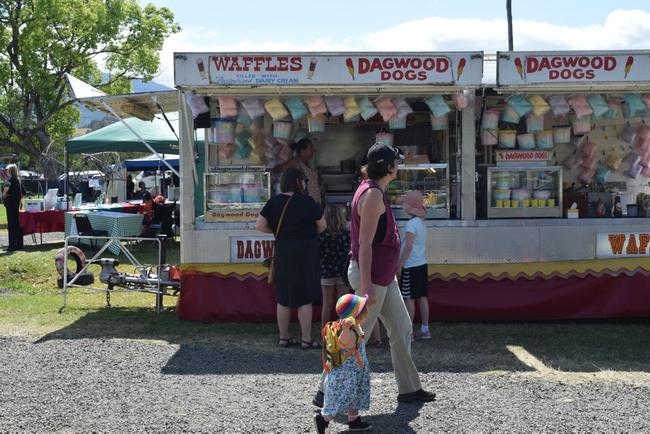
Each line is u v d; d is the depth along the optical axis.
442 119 7.84
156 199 15.55
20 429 4.52
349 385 4.32
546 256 7.68
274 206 6.67
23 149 31.09
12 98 30.47
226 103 7.49
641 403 5.04
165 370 5.89
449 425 4.62
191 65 7.13
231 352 6.50
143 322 7.71
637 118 8.80
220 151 8.12
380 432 4.51
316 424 4.32
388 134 7.87
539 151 7.91
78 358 6.24
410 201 6.90
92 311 8.30
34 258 12.02
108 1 30.61
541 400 5.11
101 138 14.77
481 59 7.25
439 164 7.75
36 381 5.55
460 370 5.91
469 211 7.66
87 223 14.03
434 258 7.61
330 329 4.35
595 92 7.73
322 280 7.13
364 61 7.17
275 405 5.00
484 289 7.61
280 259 6.66
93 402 5.06
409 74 7.20
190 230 7.59
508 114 7.77
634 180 8.95
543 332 7.31
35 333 7.15
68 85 9.22
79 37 30.11
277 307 6.84
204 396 5.20
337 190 9.03
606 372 5.83
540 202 7.79
